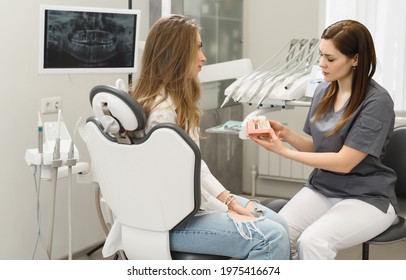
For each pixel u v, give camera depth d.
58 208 2.84
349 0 3.34
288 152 2.08
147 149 1.68
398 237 2.10
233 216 1.78
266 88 2.54
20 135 2.60
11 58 2.52
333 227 2.00
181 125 1.78
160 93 1.78
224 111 3.88
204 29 3.53
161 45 1.78
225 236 1.74
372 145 2.03
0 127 2.51
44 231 2.77
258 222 1.77
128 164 1.73
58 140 2.22
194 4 3.41
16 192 2.61
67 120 2.84
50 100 2.73
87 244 3.05
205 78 3.01
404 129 2.33
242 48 3.96
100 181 1.86
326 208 2.23
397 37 3.23
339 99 2.20
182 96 1.78
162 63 1.78
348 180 2.15
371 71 2.10
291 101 2.48
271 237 1.74
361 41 2.05
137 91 1.82
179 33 1.77
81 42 2.37
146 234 1.79
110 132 1.74
